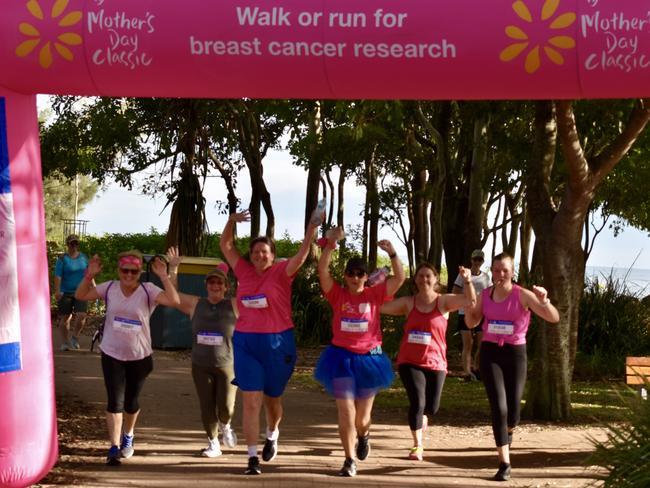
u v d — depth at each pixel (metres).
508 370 13.91
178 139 39.38
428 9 11.02
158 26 11.50
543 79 11.00
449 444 16.30
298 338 33.59
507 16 10.84
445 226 35.41
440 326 14.83
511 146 32.12
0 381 12.02
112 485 12.71
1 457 12.01
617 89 10.93
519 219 43.88
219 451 14.83
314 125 37.59
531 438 16.80
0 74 12.03
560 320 18.77
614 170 33.53
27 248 12.40
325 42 11.22
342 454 15.20
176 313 29.70
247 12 11.34
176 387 22.12
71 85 12.05
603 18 10.59
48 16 11.70
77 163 42.94
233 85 11.77
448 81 11.27
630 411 12.30
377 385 13.83
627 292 31.58
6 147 12.16
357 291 13.77
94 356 27.12
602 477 12.00
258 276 13.70
